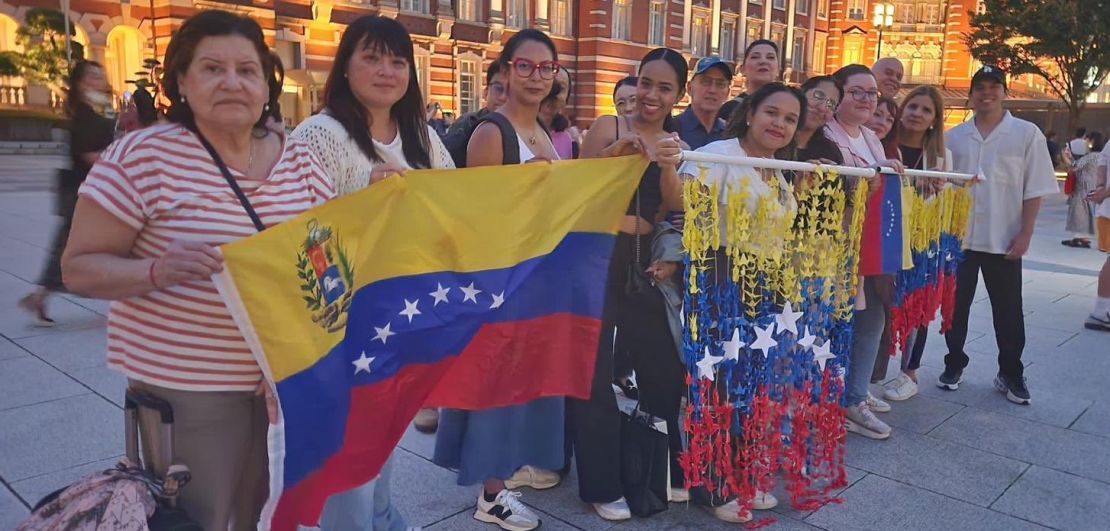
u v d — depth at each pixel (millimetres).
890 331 4191
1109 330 6219
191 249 1718
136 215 1754
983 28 29484
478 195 2504
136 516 1795
